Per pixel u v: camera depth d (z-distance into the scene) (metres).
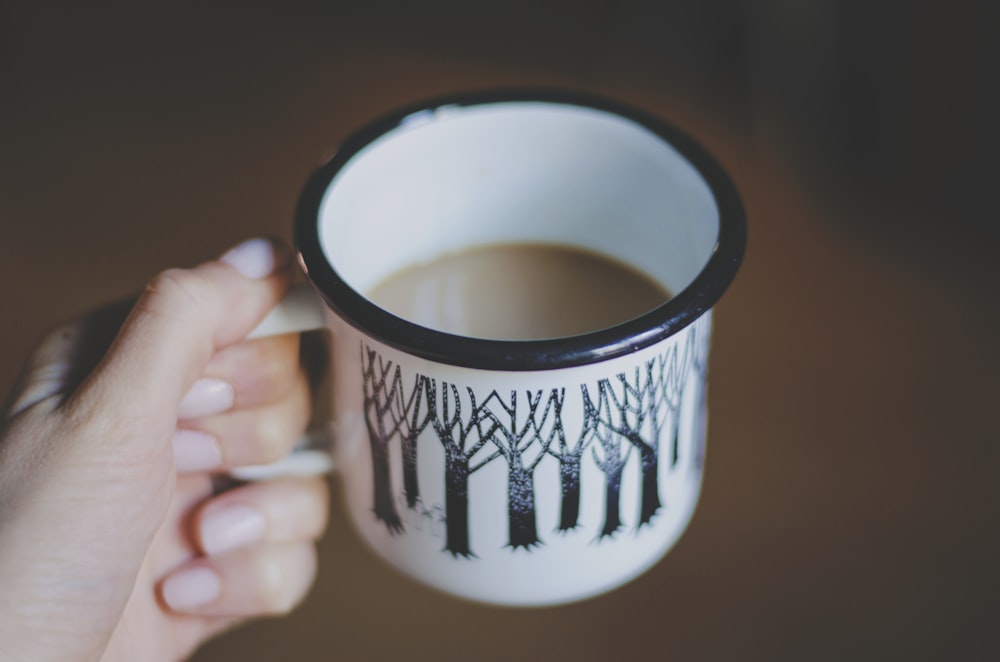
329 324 0.38
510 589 0.38
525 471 0.36
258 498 0.45
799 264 0.60
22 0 0.73
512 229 0.43
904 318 0.58
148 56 0.70
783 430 0.55
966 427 0.55
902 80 0.61
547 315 0.42
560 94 0.41
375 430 0.37
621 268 0.43
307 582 0.46
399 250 0.42
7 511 0.38
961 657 0.50
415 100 0.65
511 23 0.69
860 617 0.51
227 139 0.65
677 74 0.66
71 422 0.38
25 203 0.63
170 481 0.40
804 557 0.52
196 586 0.45
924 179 0.62
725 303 0.59
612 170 0.41
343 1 0.71
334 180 0.39
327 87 0.66
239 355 0.40
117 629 0.44
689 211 0.40
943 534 0.53
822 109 0.63
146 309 0.38
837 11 0.61
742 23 0.66
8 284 0.60
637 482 0.37
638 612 0.52
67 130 0.66
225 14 0.71
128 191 0.63
